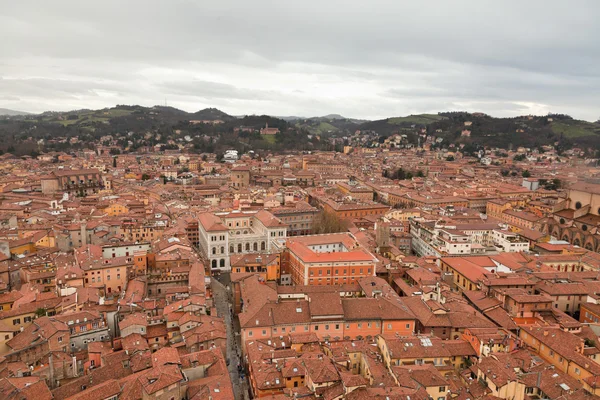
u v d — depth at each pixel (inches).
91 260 7175.2
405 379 4301.2
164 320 5654.5
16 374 4424.2
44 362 4820.4
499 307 6254.9
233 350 5846.5
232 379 5142.7
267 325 5531.5
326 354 5073.8
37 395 4052.7
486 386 4392.2
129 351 4933.6
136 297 6161.4
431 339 5142.7
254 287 6491.1
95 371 4598.9
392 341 5054.1
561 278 7204.7
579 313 6638.8
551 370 4522.6
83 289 6259.8
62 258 7795.3
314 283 7253.9
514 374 4318.4
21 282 7308.1
